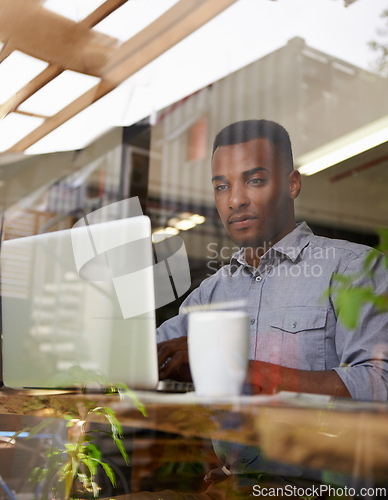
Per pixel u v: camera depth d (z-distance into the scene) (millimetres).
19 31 2160
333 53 2469
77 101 2930
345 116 2586
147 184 3145
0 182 3240
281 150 1247
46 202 3234
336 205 2475
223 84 2809
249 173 1222
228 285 1007
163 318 1008
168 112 3059
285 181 1209
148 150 3152
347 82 2553
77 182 3287
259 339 923
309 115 2643
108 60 2516
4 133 3189
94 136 3273
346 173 2518
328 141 2617
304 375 561
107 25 2205
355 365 664
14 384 737
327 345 861
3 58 2414
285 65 2596
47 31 2178
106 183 3262
